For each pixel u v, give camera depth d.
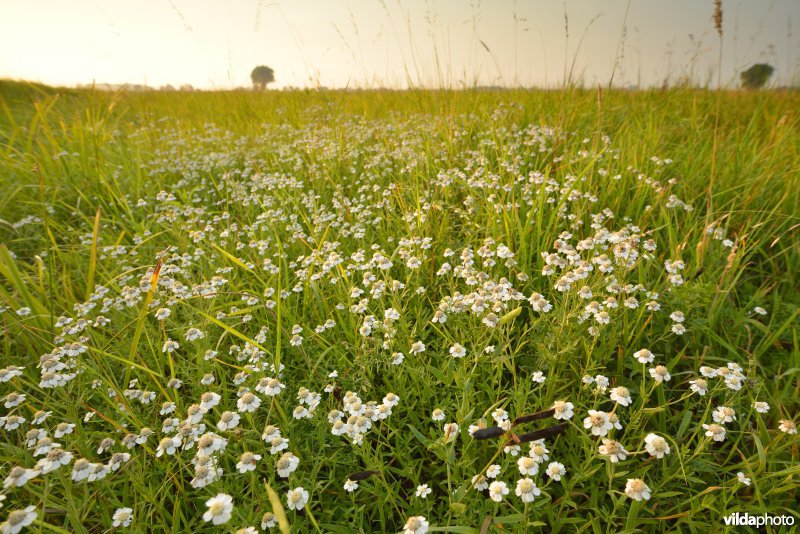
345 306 0.55
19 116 1.58
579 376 0.44
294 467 0.32
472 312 0.47
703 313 0.53
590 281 0.51
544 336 0.47
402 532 0.28
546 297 0.55
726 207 0.73
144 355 0.53
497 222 0.65
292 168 1.08
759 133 1.05
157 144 1.33
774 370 0.48
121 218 0.92
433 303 0.56
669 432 0.42
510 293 0.48
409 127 1.24
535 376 0.41
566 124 1.05
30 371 0.53
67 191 0.99
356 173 1.02
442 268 0.57
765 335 0.50
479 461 0.38
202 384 0.46
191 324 0.53
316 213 0.77
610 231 0.66
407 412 0.44
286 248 0.75
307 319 0.58
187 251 0.76
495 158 0.95
